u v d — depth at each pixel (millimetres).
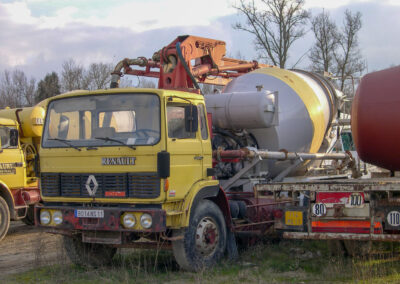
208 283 6273
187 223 6637
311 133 10305
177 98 6750
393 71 7570
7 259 8367
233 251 7629
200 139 7172
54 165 6992
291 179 9781
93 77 40781
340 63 36500
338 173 11336
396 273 6484
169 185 6426
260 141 9695
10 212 10492
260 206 7996
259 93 9086
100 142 6707
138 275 6750
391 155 7469
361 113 7480
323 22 36938
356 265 6828
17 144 10695
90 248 7531
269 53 33750
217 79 12102
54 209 6867
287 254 7941
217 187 7309
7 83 44406
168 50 9477
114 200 6516
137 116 6602
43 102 12312
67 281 6676
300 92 10320
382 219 6359
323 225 6664
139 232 6664
